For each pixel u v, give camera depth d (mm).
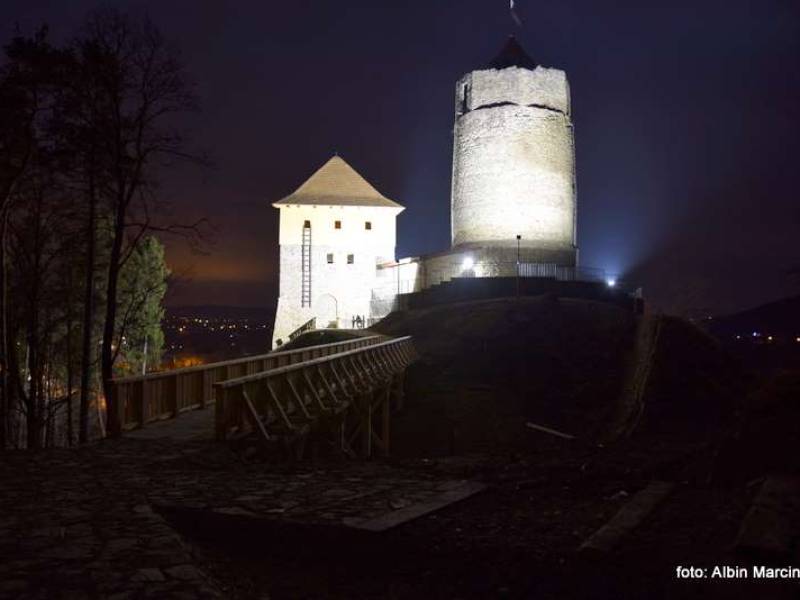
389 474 9328
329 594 5492
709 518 6848
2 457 9820
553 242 43594
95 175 19906
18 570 5027
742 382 24141
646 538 6418
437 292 40375
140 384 12656
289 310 55125
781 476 7488
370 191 57375
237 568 6008
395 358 24953
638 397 22922
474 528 6887
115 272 19938
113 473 8836
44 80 18609
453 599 5402
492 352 28906
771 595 4918
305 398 14805
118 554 5406
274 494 7801
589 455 13625
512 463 12078
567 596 5348
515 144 43188
